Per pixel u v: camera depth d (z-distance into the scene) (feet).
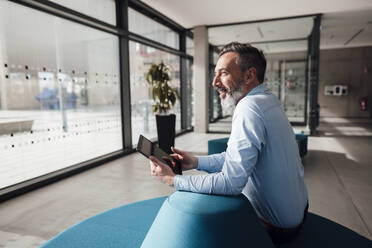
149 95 20.06
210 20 22.30
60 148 12.35
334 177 11.82
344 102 38.75
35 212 8.53
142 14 18.66
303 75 27.96
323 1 18.24
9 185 10.15
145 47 19.26
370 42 33.73
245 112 3.39
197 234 2.84
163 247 2.95
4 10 9.60
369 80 37.45
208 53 25.31
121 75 16.15
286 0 17.94
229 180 3.24
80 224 5.63
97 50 14.35
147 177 12.00
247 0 17.75
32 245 6.68
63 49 12.23
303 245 3.94
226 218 2.90
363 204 9.04
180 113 26.16
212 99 27.14
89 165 13.35
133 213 6.13
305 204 4.08
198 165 4.55
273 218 3.69
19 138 10.36
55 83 11.87
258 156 3.57
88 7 13.44
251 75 3.78
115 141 16.24
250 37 26.63
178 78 25.36
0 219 8.07
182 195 3.35
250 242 2.98
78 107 13.29
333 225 4.60
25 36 10.39
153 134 20.89
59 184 11.12
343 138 21.54
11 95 9.93
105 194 10.05
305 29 24.56
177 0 17.48
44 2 10.46
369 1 18.35
